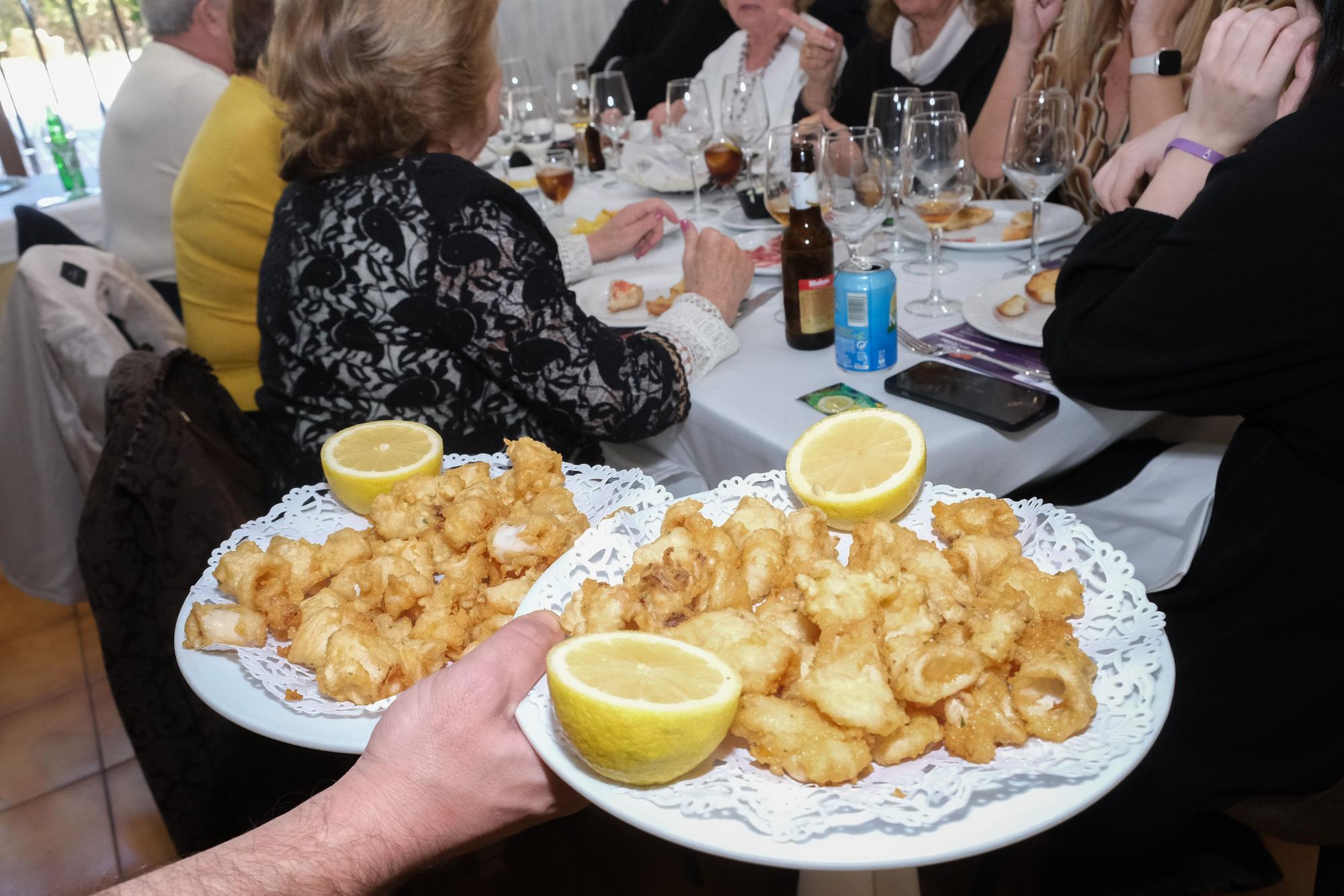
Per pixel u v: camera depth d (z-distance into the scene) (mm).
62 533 2242
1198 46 1943
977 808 602
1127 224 1214
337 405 1422
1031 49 2273
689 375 1403
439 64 1339
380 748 710
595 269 1992
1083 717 646
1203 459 1416
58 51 4145
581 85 3023
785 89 3094
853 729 641
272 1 2045
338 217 1346
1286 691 1120
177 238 2135
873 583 729
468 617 886
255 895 649
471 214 1329
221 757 1560
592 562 856
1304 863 1646
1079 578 800
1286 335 1021
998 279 1697
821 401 1297
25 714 2525
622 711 586
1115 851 1217
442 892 1832
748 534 875
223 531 1358
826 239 1420
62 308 1931
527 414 1472
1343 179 964
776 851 574
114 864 2041
